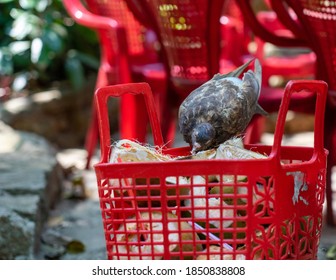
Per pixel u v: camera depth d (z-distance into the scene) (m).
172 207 1.85
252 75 2.09
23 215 3.22
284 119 1.83
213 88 2.05
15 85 5.96
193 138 2.01
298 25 3.63
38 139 4.93
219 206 1.82
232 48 4.40
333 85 3.35
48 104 5.82
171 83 3.75
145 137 4.12
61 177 4.45
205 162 1.80
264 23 5.09
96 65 6.25
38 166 3.99
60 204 4.17
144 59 4.57
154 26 3.73
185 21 3.54
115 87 2.07
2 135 4.93
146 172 1.83
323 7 3.24
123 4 4.46
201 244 1.91
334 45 3.28
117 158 1.96
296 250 1.91
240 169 1.81
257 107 2.18
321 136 1.94
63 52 6.25
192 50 3.58
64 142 5.92
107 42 4.37
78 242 3.36
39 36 5.98
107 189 1.87
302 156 2.15
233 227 1.83
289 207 1.87
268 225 1.95
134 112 4.10
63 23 6.25
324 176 1.98
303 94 3.50
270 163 1.82
